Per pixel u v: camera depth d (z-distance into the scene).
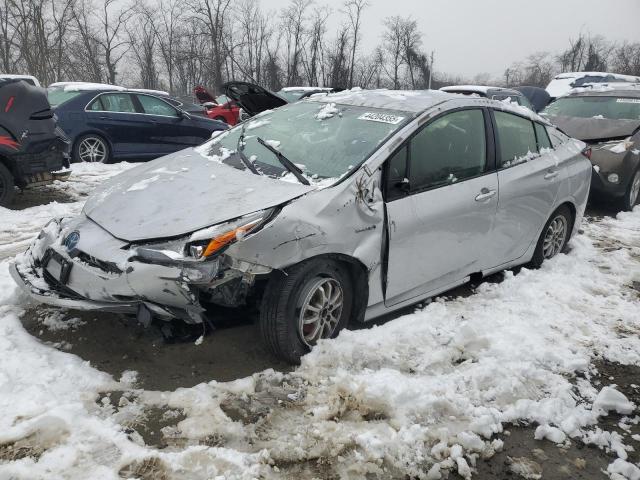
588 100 8.88
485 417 3.00
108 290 3.15
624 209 7.80
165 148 10.83
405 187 3.72
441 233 4.03
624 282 5.15
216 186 3.61
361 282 3.68
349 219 3.47
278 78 43.31
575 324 4.18
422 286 4.10
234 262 3.05
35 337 3.61
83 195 8.07
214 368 3.39
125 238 3.23
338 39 42.72
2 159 6.96
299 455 2.68
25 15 31.17
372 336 3.67
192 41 43.78
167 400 3.03
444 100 4.27
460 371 3.45
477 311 4.25
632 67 58.66
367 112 4.19
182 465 2.56
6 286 4.17
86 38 37.62
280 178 3.67
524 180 4.73
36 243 3.79
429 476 2.62
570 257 5.52
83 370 3.21
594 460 2.85
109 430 2.75
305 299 3.37
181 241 3.13
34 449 2.59
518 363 3.54
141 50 44.44
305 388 3.20
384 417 3.00
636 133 7.74
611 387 3.33
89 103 9.98
